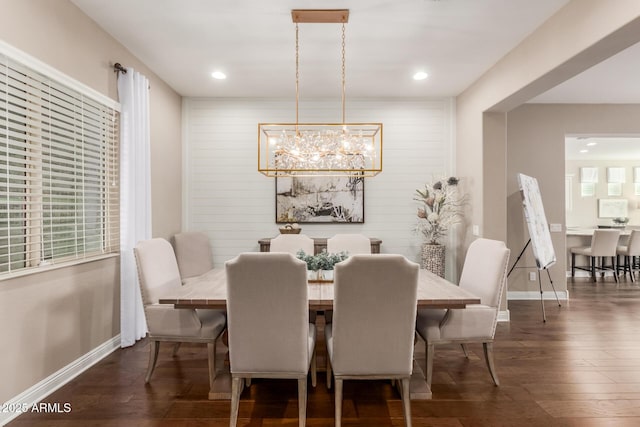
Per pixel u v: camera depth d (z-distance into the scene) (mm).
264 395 2391
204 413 2172
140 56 3502
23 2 2133
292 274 1901
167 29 2988
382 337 1964
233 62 3652
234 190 4812
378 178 4848
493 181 4031
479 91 4090
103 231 3027
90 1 2572
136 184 3328
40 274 2299
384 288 1917
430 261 4410
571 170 8492
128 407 2227
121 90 3184
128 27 2949
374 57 3533
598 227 8203
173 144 4484
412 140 4832
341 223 4836
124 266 3143
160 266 2787
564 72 2836
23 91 2193
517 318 4098
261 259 1887
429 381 2422
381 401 2318
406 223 4859
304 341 1965
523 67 3180
